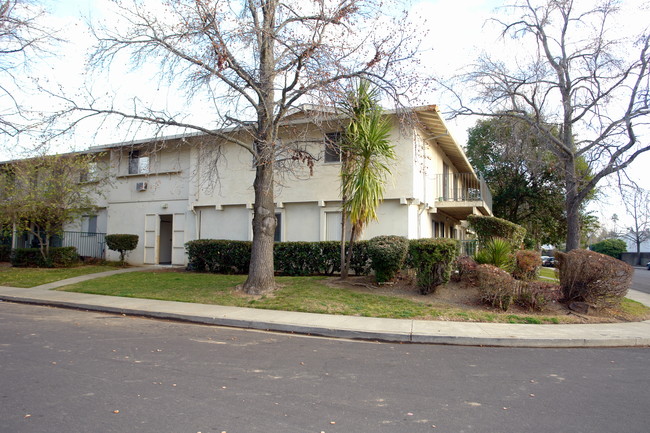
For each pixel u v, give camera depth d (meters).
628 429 4.39
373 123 13.10
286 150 12.55
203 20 11.08
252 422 4.35
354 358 7.13
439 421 4.50
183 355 6.98
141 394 5.09
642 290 19.67
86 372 5.91
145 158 20.92
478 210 20.30
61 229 20.06
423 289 12.35
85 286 14.48
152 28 11.54
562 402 5.16
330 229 16.94
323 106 11.70
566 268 11.65
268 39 12.15
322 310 10.82
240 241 16.94
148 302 11.89
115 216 21.50
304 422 4.39
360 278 14.43
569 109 19.52
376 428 4.29
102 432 4.04
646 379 6.21
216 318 9.96
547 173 28.78
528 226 35.31
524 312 10.98
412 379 5.99
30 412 4.49
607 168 18.14
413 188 15.69
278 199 17.47
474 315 10.45
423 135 16.78
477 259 13.96
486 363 7.01
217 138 14.26
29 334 8.30
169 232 21.81
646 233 54.00
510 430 4.31
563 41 19.81
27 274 17.34
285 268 16.09
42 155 17.66
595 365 7.00
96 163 20.48
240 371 6.15
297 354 7.30
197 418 4.41
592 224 35.22
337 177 16.62
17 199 17.83
